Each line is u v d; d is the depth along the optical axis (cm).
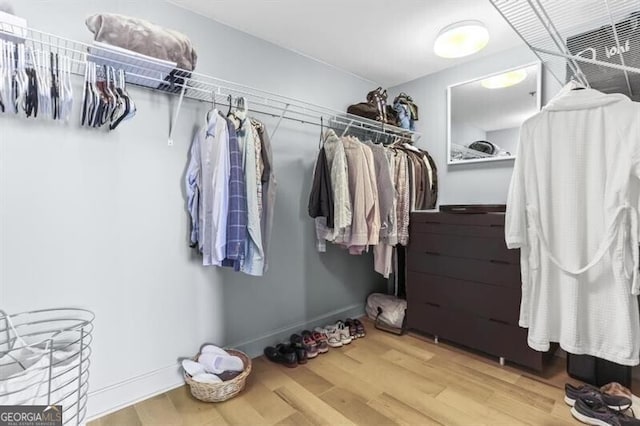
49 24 142
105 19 133
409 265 250
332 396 169
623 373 168
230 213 161
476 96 256
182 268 183
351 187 223
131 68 149
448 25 193
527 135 136
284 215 235
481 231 206
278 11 188
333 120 248
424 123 292
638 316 119
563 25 179
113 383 160
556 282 132
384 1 179
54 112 130
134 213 166
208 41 193
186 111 184
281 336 232
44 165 141
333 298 272
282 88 232
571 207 127
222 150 160
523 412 155
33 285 139
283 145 234
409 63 263
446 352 221
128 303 165
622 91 180
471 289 212
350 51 241
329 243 268
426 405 161
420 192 265
